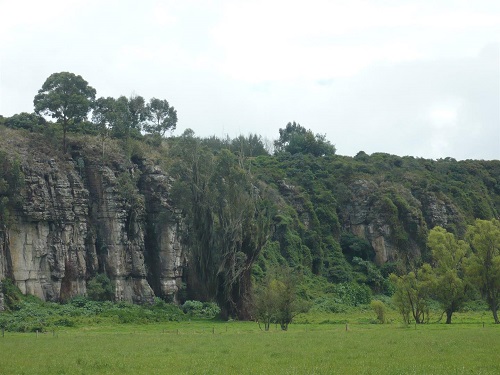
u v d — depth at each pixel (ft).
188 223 340.39
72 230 362.12
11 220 331.77
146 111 506.48
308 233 491.72
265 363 128.16
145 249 388.37
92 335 225.76
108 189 378.32
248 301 325.42
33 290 340.59
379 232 504.02
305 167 555.69
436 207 529.86
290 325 292.40
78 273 358.43
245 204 329.11
